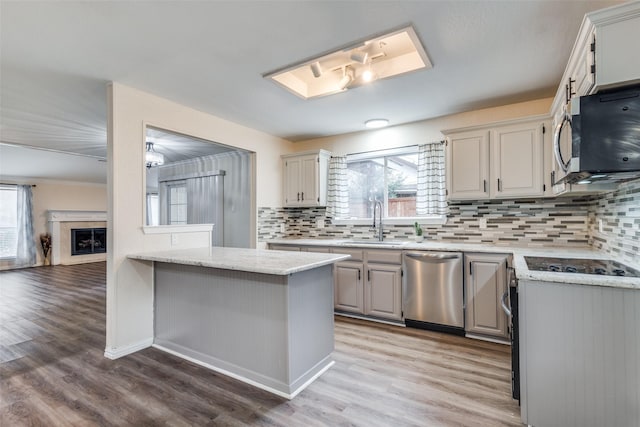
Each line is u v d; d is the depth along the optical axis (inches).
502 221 130.3
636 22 54.7
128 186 106.7
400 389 82.8
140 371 94.0
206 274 97.7
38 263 301.7
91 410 75.1
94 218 339.9
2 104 119.0
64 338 120.0
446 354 103.0
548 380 65.1
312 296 89.4
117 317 103.4
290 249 157.1
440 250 119.6
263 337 85.1
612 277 62.2
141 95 111.5
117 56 88.0
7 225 285.9
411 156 157.6
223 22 73.7
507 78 103.4
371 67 104.4
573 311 63.1
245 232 182.5
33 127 145.2
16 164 249.1
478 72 99.3
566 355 63.7
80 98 114.9
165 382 87.6
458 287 117.0
